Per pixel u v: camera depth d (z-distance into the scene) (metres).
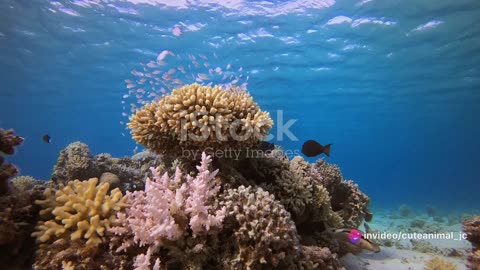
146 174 7.07
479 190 52.22
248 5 14.76
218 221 2.86
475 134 63.75
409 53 18.98
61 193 3.28
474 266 5.13
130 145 100.31
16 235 2.95
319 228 4.95
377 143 89.50
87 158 7.20
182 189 3.10
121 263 2.83
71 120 51.88
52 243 2.96
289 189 4.19
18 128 66.00
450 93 28.12
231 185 3.66
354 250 5.24
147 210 2.87
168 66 21.95
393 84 25.75
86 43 18.89
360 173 170.00
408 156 132.38
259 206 3.00
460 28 15.52
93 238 2.84
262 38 18.00
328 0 14.02
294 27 16.62
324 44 18.41
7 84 27.84
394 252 6.41
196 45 19.00
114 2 14.49
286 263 2.99
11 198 3.17
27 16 15.66
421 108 35.97
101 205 3.10
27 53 20.44
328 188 6.38
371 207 25.25
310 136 77.81
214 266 2.93
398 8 14.13
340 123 52.34
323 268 3.66
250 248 2.83
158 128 3.77
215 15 15.61
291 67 22.36
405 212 19.67
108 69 23.55
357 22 15.66
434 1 13.34
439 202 30.64
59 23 16.41
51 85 28.03
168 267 2.88
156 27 16.84
